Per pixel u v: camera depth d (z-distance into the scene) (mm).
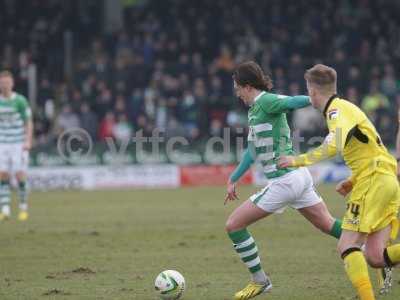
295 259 26922
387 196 18453
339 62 66000
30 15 72875
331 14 74312
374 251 18812
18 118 39969
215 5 74250
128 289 22016
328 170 60906
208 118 62156
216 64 66625
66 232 34031
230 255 27844
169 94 63469
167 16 74500
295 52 70438
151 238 32094
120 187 59156
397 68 68000
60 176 58281
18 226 36250
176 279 20688
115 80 65188
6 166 39844
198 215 40344
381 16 75000
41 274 24406
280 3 75250
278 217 39312
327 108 18641
